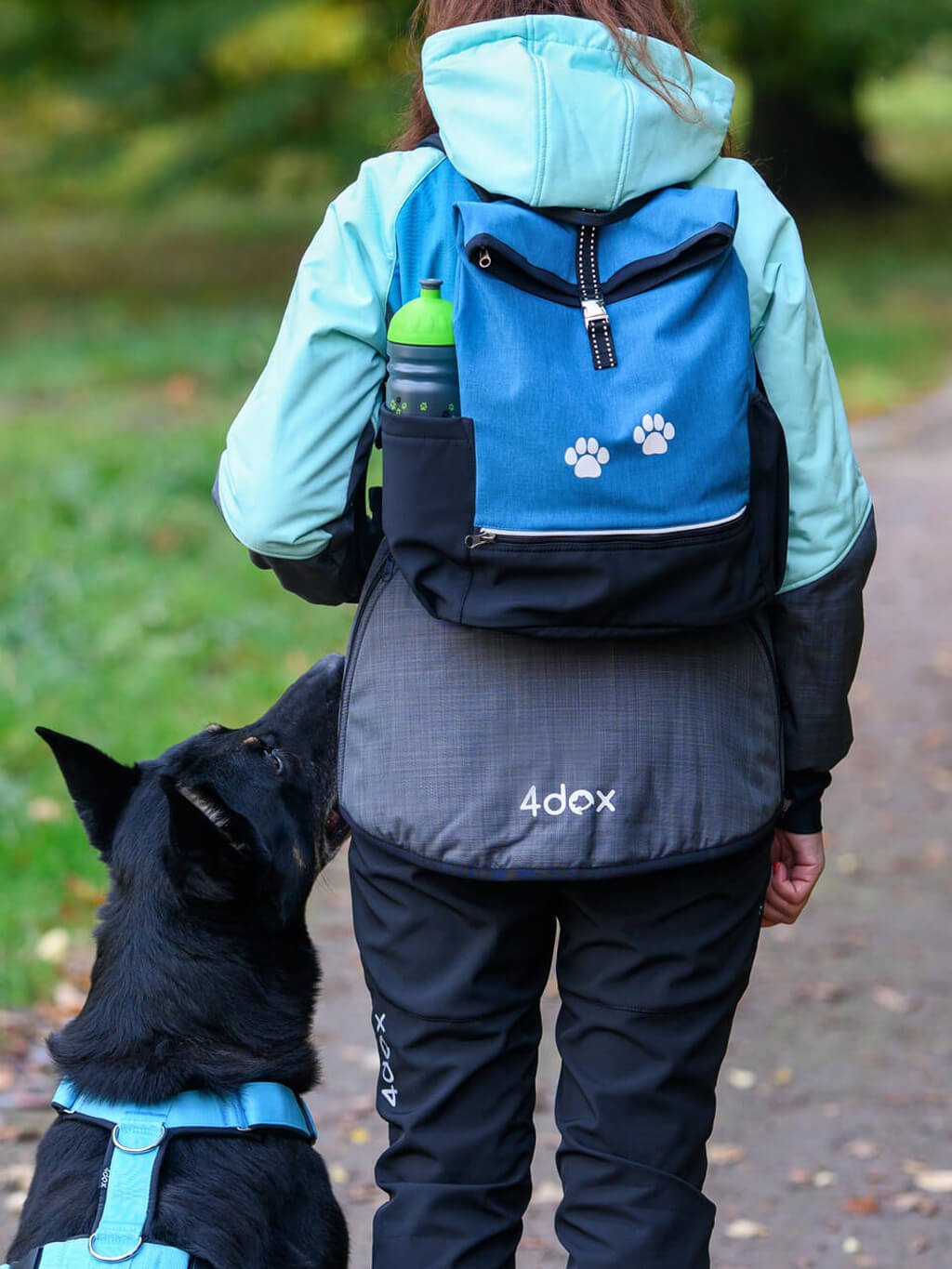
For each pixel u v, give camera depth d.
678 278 3.62
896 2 33.75
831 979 8.05
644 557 3.49
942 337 28.53
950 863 9.40
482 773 3.71
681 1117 3.94
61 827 9.19
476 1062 3.93
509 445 3.48
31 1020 7.50
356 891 4.02
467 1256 3.91
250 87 34.44
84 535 15.09
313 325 3.68
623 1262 3.83
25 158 53.41
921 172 52.50
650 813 3.70
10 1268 3.74
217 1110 4.08
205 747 4.56
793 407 3.78
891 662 13.04
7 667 11.63
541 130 3.56
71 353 27.02
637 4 3.86
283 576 4.02
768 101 43.53
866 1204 6.14
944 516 17.30
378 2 33.44
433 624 3.77
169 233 46.34
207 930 4.22
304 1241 4.12
